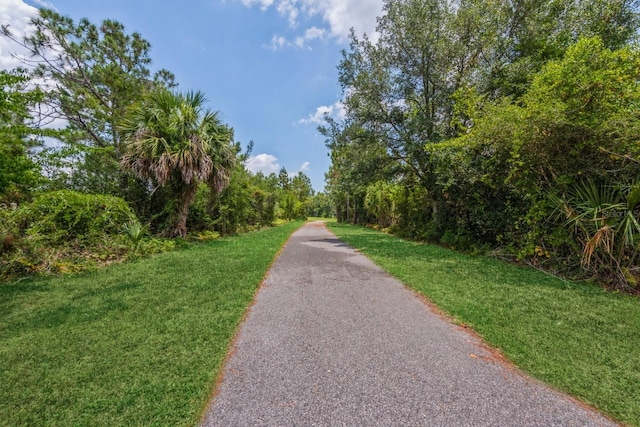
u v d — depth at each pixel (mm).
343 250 9266
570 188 5676
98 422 1810
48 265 5617
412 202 13438
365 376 2309
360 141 12102
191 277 5344
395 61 10633
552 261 5918
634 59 4793
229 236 13359
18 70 5125
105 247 7031
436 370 2406
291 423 1802
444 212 10734
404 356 2635
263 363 2506
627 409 1937
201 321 3377
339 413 1887
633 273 4707
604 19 8539
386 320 3488
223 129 10688
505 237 7613
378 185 18797
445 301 4070
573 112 5148
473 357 2627
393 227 16109
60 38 9250
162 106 9250
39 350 2670
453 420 1827
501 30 9344
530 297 4223
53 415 1866
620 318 3434
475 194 8438
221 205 13797
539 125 5332
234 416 1866
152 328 3172
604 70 4820
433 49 9742
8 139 5133
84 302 3977
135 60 11352
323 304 4059
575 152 5375
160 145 8797
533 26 8820
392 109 11070
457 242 9188
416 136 10227
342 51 11398
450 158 8477
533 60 8773
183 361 2520
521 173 6395
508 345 2820
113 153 9852
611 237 4797
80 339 2900
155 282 5000
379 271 6129
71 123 9391
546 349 2740
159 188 9789
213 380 2254
